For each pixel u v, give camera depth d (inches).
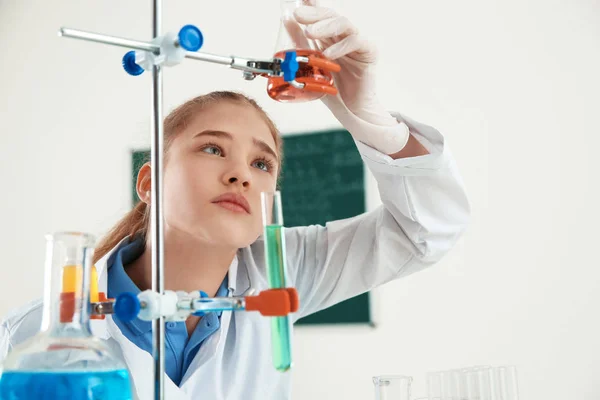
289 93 42.0
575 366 116.4
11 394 27.6
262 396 55.4
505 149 125.5
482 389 48.8
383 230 61.5
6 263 160.6
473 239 125.9
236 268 58.2
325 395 132.3
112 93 155.4
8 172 163.5
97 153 154.9
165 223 51.0
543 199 122.1
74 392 27.4
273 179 54.0
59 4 163.8
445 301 126.3
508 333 121.2
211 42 148.6
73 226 155.0
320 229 66.7
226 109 51.9
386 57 136.2
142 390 48.9
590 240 118.3
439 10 133.1
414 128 55.7
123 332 50.8
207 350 52.7
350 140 136.1
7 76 167.0
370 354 130.1
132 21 155.7
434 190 57.5
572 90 122.3
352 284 65.0
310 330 135.3
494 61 128.0
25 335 48.7
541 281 120.4
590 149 120.1
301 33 45.4
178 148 50.0
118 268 53.6
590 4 122.6
